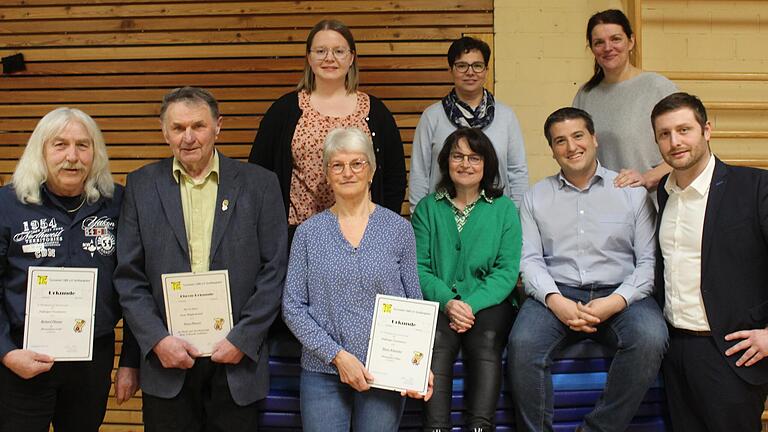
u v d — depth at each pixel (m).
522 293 2.82
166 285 2.04
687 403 2.27
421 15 3.74
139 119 3.80
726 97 3.74
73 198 2.10
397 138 2.62
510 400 2.38
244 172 2.18
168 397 2.03
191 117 2.01
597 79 3.00
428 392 2.04
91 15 3.82
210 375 2.08
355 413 2.08
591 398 2.40
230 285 2.07
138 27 3.80
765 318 2.12
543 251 2.59
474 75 2.79
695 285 2.19
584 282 2.45
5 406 2.00
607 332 2.37
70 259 2.06
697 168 2.21
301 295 2.12
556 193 2.55
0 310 2.03
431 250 2.55
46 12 3.83
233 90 3.78
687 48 3.74
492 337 2.33
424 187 2.88
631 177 2.55
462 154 2.49
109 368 2.16
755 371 2.10
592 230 2.47
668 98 2.22
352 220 2.17
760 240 2.12
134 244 2.08
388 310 2.05
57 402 2.14
